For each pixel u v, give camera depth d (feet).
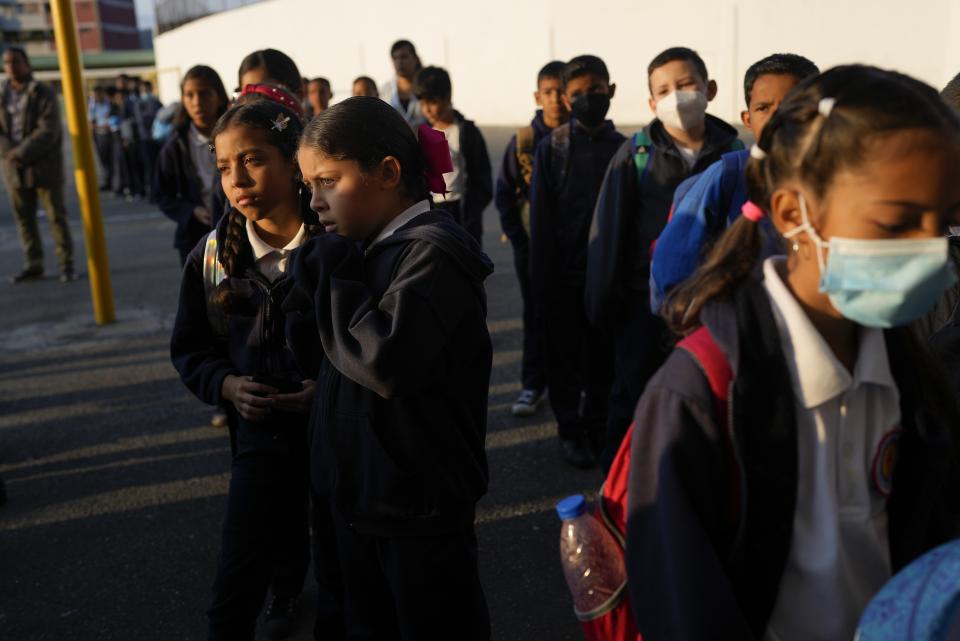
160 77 161.58
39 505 12.47
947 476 4.42
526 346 15.30
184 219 15.15
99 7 320.09
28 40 313.12
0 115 26.32
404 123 6.73
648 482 4.09
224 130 7.39
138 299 24.64
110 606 9.99
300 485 8.00
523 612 9.62
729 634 3.78
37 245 27.68
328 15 110.01
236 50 129.80
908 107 3.51
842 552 4.03
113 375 18.24
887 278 3.60
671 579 3.91
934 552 3.30
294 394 7.50
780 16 63.26
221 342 8.17
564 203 12.72
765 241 4.19
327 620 7.77
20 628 9.62
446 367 6.51
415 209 6.69
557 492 12.32
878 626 3.26
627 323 10.93
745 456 3.91
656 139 10.58
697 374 4.01
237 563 7.54
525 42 84.38
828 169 3.64
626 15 74.33
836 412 4.03
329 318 6.24
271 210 7.57
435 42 95.66
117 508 12.30
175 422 15.51
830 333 4.07
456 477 6.64
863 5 59.26
